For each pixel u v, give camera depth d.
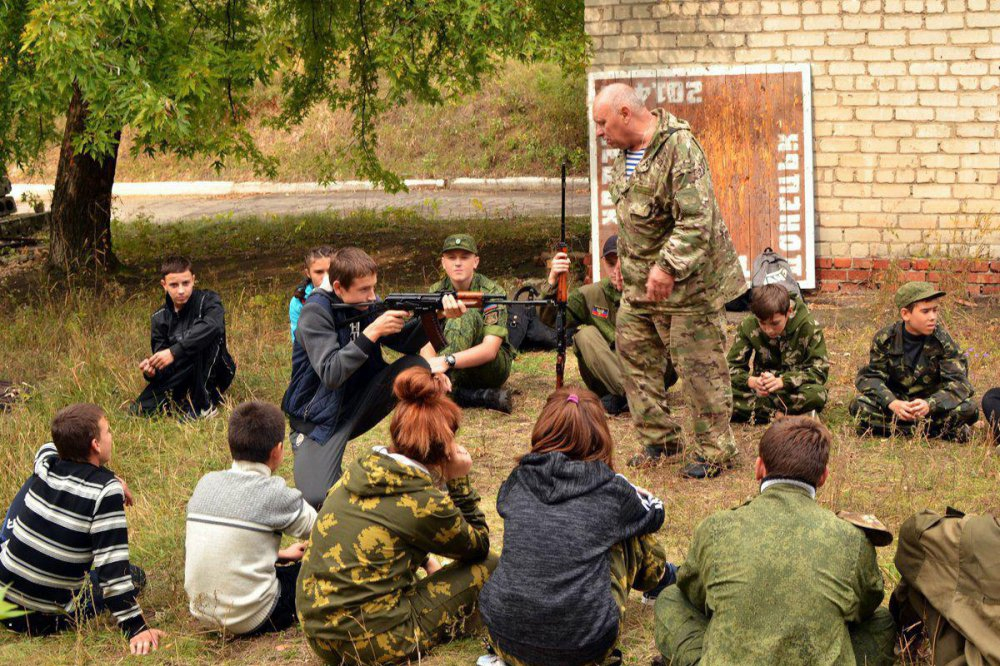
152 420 6.64
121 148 24.42
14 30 9.38
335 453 4.61
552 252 11.80
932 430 5.80
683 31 9.31
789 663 2.89
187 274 6.57
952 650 3.07
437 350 4.72
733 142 9.27
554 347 8.23
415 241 13.53
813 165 9.31
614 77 9.39
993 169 9.03
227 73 9.41
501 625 3.32
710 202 4.93
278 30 10.18
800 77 9.14
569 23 10.96
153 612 4.27
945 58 9.00
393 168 21.12
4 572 4.01
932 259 9.15
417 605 3.65
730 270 5.25
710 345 5.26
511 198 18.53
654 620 3.55
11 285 11.76
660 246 5.16
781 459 3.17
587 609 3.26
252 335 8.50
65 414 4.00
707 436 5.39
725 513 3.18
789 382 6.01
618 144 5.12
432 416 3.61
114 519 3.93
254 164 11.55
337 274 4.53
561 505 3.39
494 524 4.93
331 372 4.41
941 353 5.79
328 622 3.50
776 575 2.97
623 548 3.59
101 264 11.84
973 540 3.02
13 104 10.06
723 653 2.95
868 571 3.06
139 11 8.79
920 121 9.11
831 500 4.88
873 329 8.15
